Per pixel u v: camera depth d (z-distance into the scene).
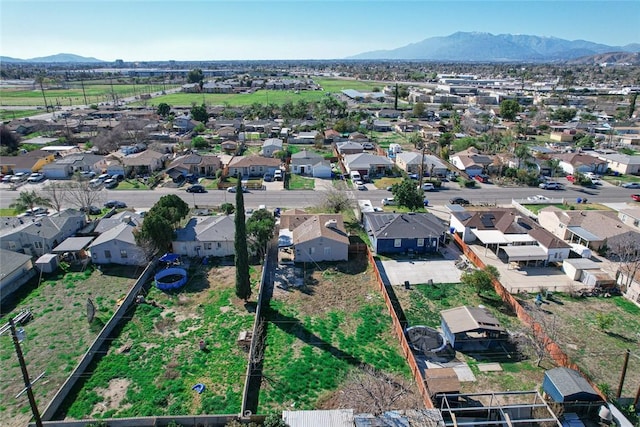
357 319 40.19
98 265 49.91
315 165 88.88
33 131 126.75
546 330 36.19
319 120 142.12
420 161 89.75
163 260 49.81
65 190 69.69
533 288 45.72
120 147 105.88
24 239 50.94
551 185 81.62
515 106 155.75
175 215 54.09
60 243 53.41
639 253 49.69
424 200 71.06
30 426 27.23
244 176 88.12
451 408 28.73
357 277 48.03
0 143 103.94
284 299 43.31
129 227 52.97
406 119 158.88
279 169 88.88
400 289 45.56
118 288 45.12
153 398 30.33
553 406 28.98
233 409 29.31
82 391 31.03
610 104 191.12
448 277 48.25
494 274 45.75
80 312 40.81
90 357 34.19
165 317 40.12
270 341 36.75
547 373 30.69
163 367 33.53
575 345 36.56
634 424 28.08
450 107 183.38
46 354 35.00
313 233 52.28
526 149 93.44
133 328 38.41
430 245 54.28
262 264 50.59
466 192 79.38
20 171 87.12
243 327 38.44
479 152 100.12
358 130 135.12
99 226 56.88
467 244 56.97
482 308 39.06
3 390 31.22
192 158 90.88
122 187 80.00
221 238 52.12
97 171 88.38
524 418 28.47
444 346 35.78
